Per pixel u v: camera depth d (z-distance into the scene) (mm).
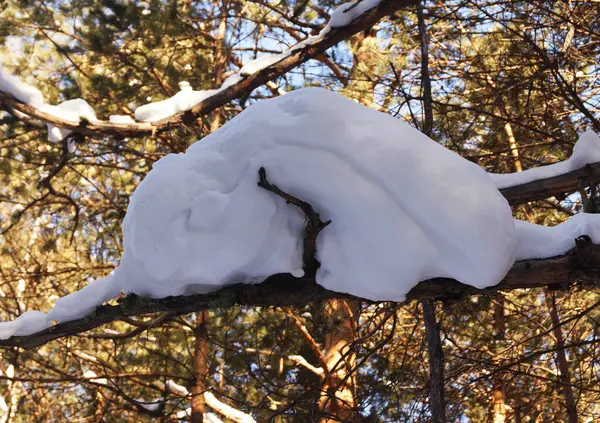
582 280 2322
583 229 2268
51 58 8312
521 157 6242
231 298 2230
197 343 7383
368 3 5707
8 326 2744
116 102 7816
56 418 9547
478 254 1894
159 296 2195
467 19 5887
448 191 1938
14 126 6906
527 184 3814
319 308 5469
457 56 7371
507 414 7258
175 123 6293
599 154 3678
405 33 7465
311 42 6035
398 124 2070
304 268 2121
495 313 7969
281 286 2225
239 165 2066
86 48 7141
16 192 8695
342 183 1976
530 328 7809
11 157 7926
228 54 8406
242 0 7457
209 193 2064
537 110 6906
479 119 6609
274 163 2021
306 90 2115
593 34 5699
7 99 5664
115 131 6027
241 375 7867
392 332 4734
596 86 6730
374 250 1961
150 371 8312
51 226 9609
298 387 7941
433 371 4062
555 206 6477
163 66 8383
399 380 5000
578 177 3688
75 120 5863
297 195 2021
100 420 8109
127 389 8391
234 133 2121
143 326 6383
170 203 2076
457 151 6035
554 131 6602
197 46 8492
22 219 9477
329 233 2029
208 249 2041
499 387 6402
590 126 6535
